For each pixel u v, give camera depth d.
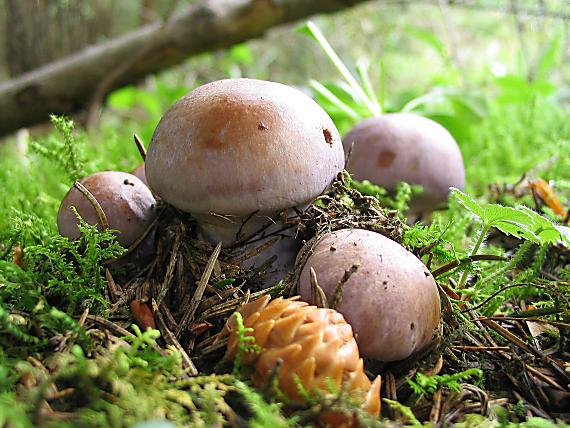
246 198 0.19
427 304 0.17
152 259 0.23
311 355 0.14
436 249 0.23
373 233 0.19
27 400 0.14
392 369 0.18
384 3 0.83
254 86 0.20
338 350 0.15
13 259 0.21
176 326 0.19
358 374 0.15
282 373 0.14
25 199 0.32
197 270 0.21
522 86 0.56
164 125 0.20
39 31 0.59
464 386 0.17
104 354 0.16
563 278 0.25
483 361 0.19
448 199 0.31
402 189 0.29
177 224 0.23
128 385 0.14
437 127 0.32
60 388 0.15
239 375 0.15
